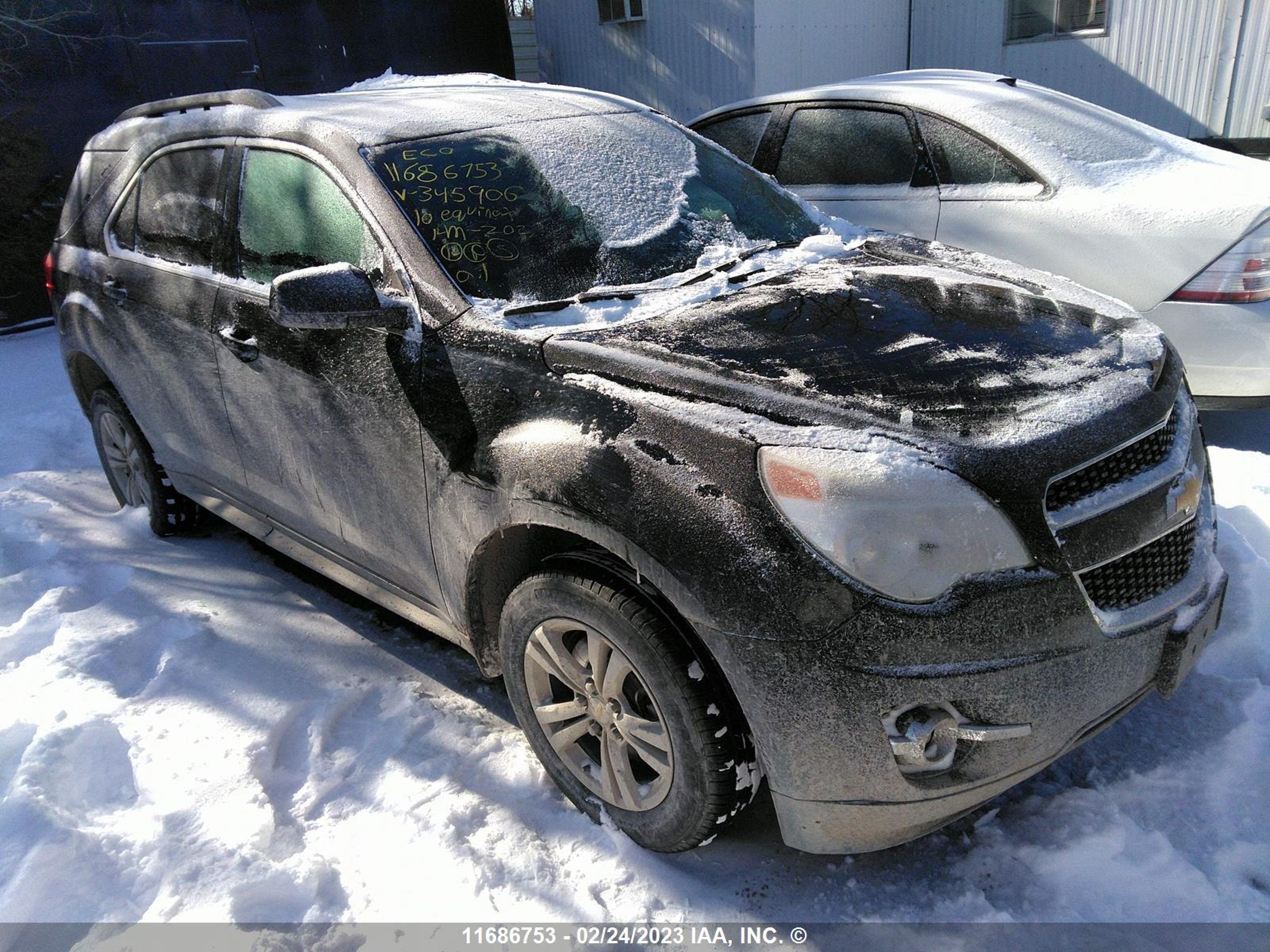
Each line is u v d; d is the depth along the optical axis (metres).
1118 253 4.08
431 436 2.39
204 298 3.13
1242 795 2.27
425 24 11.30
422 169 2.72
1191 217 3.93
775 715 1.85
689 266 2.76
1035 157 4.38
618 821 2.27
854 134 4.95
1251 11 8.90
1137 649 1.95
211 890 2.12
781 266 2.83
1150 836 2.15
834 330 2.30
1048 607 1.82
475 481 2.29
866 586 1.78
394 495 2.58
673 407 2.03
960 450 1.83
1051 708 1.86
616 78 11.62
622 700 2.14
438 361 2.40
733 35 10.05
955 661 1.78
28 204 8.02
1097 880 2.08
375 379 2.53
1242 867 2.09
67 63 8.22
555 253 2.64
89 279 3.73
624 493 1.98
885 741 1.82
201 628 3.26
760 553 1.82
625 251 2.73
